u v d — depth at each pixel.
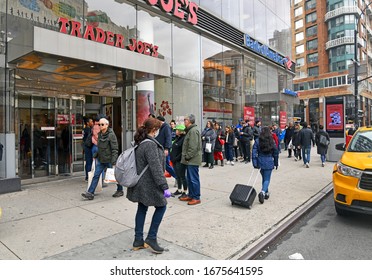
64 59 6.88
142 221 3.93
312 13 61.69
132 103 10.64
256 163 6.52
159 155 3.83
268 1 20.55
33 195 6.76
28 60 7.03
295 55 64.88
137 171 3.74
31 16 7.98
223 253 3.88
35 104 8.77
